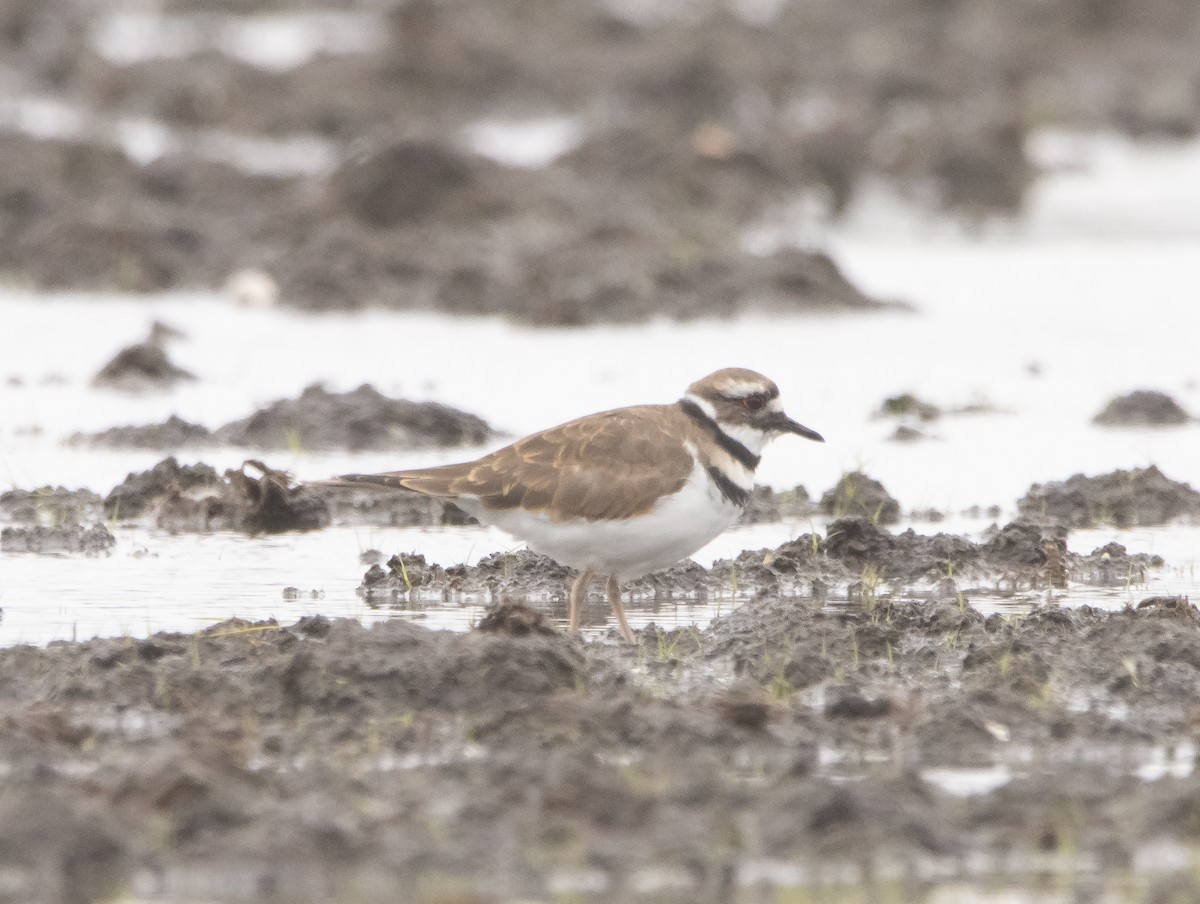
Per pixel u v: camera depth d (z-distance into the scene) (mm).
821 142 37906
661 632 10945
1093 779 8305
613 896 7262
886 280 28500
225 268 27719
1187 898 7188
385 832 7688
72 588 12266
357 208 30516
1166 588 12375
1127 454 16719
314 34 52375
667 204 34125
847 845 7625
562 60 46656
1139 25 51750
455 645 9648
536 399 19094
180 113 43938
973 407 18781
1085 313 25219
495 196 31469
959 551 12773
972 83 46375
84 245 27516
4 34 49250
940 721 9195
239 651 10172
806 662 10188
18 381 20109
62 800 7645
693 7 51062
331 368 21016
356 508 14820
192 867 7414
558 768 8281
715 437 11102
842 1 51406
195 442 17109
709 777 8328
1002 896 7301
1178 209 37219
